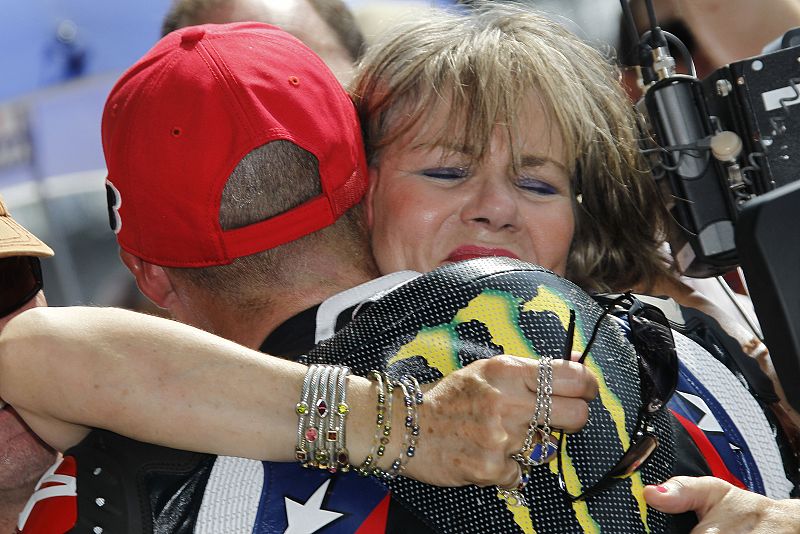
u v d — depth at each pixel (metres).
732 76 6.37
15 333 5.03
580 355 4.78
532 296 4.95
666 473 4.97
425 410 4.60
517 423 4.51
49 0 12.44
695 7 8.80
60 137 12.55
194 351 4.83
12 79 12.43
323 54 9.72
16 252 6.75
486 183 6.15
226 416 4.68
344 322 5.16
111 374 4.77
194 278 5.52
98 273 12.45
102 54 12.61
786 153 6.31
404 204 6.21
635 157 6.85
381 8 11.74
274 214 5.36
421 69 6.20
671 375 5.05
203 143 5.34
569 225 6.39
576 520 4.61
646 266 7.19
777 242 3.85
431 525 4.61
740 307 8.29
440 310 4.92
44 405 4.89
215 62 5.50
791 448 5.77
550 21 6.67
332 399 4.65
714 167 6.57
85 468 4.80
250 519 4.64
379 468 4.62
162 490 4.72
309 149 5.40
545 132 6.15
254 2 9.84
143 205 5.49
